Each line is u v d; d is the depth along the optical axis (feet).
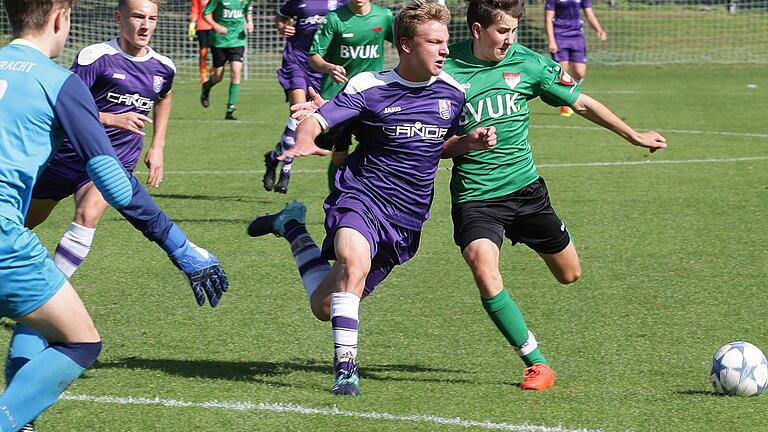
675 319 66.64
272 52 281.54
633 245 88.38
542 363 53.47
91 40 266.98
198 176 124.98
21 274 37.32
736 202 107.45
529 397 50.83
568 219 99.09
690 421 47.24
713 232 93.50
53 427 45.98
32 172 38.06
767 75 258.57
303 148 48.62
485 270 52.85
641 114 184.34
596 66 278.46
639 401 50.26
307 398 50.16
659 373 55.26
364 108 51.11
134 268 80.18
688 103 201.36
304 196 112.27
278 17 114.42
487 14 54.49
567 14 177.27
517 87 55.77
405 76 51.47
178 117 183.93
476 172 55.42
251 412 48.03
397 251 53.16
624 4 337.11
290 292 73.46
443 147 53.26
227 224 97.40
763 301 71.05
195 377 53.88
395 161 51.98
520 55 56.49
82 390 51.29
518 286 75.36
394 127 51.47
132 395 50.57
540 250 57.52
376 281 54.13
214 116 186.29
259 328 64.59
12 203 37.65
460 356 59.11
